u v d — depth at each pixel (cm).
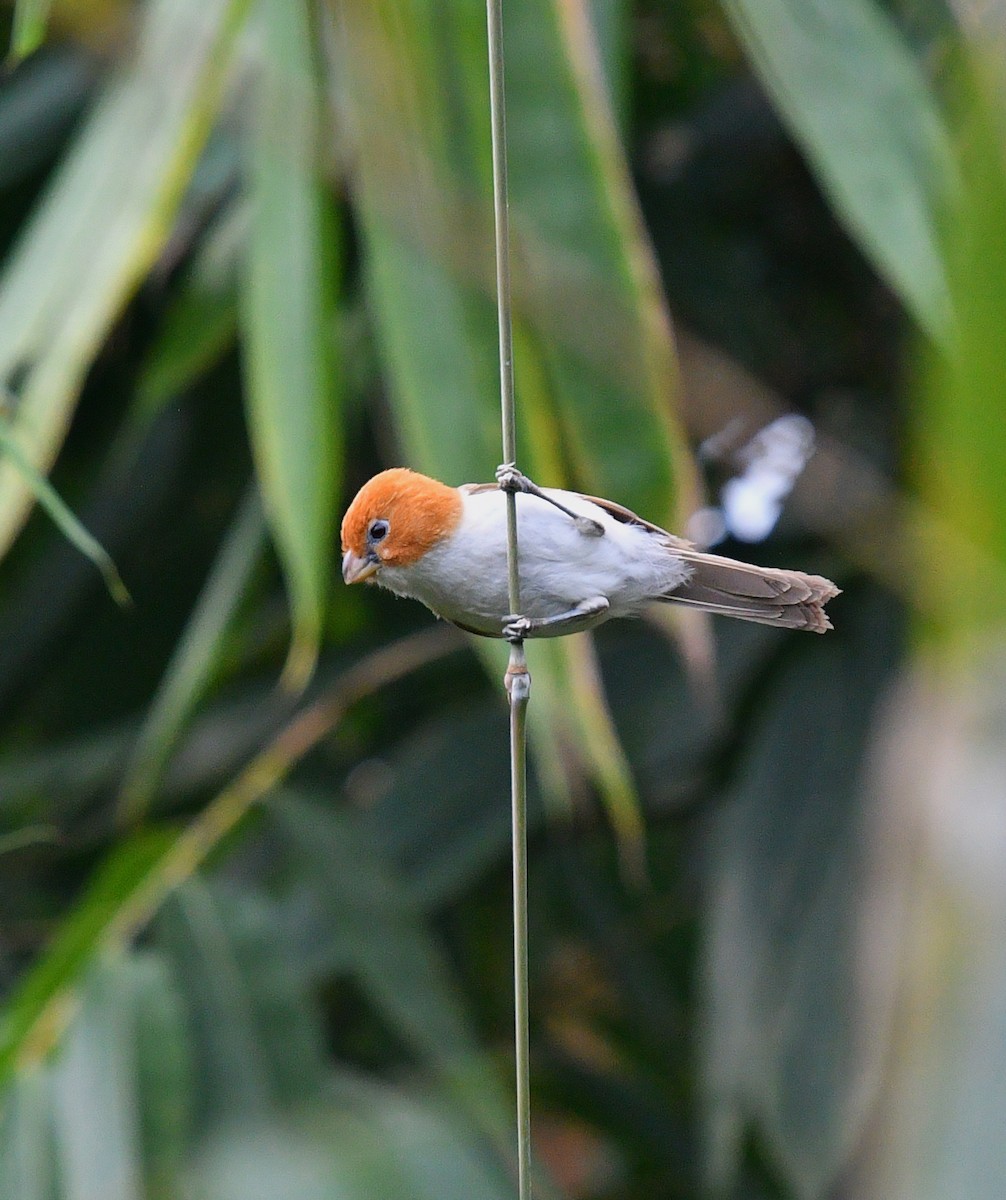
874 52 758
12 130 1224
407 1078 1151
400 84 692
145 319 1310
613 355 661
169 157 823
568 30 687
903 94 752
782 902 1000
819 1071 927
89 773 1199
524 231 671
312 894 1025
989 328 163
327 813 1048
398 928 1003
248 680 1264
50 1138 806
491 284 685
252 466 1350
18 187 1266
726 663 1116
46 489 621
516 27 690
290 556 777
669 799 1248
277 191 798
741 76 1293
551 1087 1284
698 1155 1249
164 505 1348
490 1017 1311
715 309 1295
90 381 1323
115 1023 841
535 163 679
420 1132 809
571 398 709
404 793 1150
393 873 1078
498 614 763
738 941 996
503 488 579
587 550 738
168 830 976
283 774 1188
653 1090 1285
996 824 171
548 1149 1441
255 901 923
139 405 1156
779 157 1327
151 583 1341
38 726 1344
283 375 793
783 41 757
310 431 789
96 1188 779
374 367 1103
